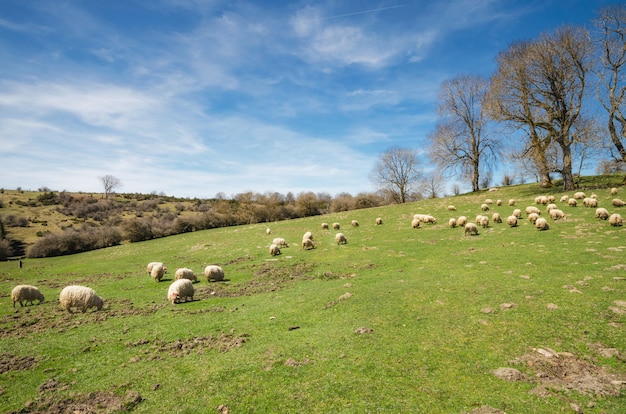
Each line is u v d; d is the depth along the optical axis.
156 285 27.33
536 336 12.09
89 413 9.77
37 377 12.08
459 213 45.09
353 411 9.01
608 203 36.56
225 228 71.31
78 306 20.06
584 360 10.40
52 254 64.31
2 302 24.08
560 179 65.56
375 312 16.19
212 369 11.91
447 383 9.93
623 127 48.34
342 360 11.75
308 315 17.02
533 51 48.78
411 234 37.06
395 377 10.45
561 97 47.56
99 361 13.28
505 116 52.19
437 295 17.50
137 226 72.19
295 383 10.55
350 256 30.83
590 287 15.82
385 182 89.88
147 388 11.02
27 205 107.56
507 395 9.10
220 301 21.17
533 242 26.45
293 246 38.97
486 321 13.73
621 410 8.12
